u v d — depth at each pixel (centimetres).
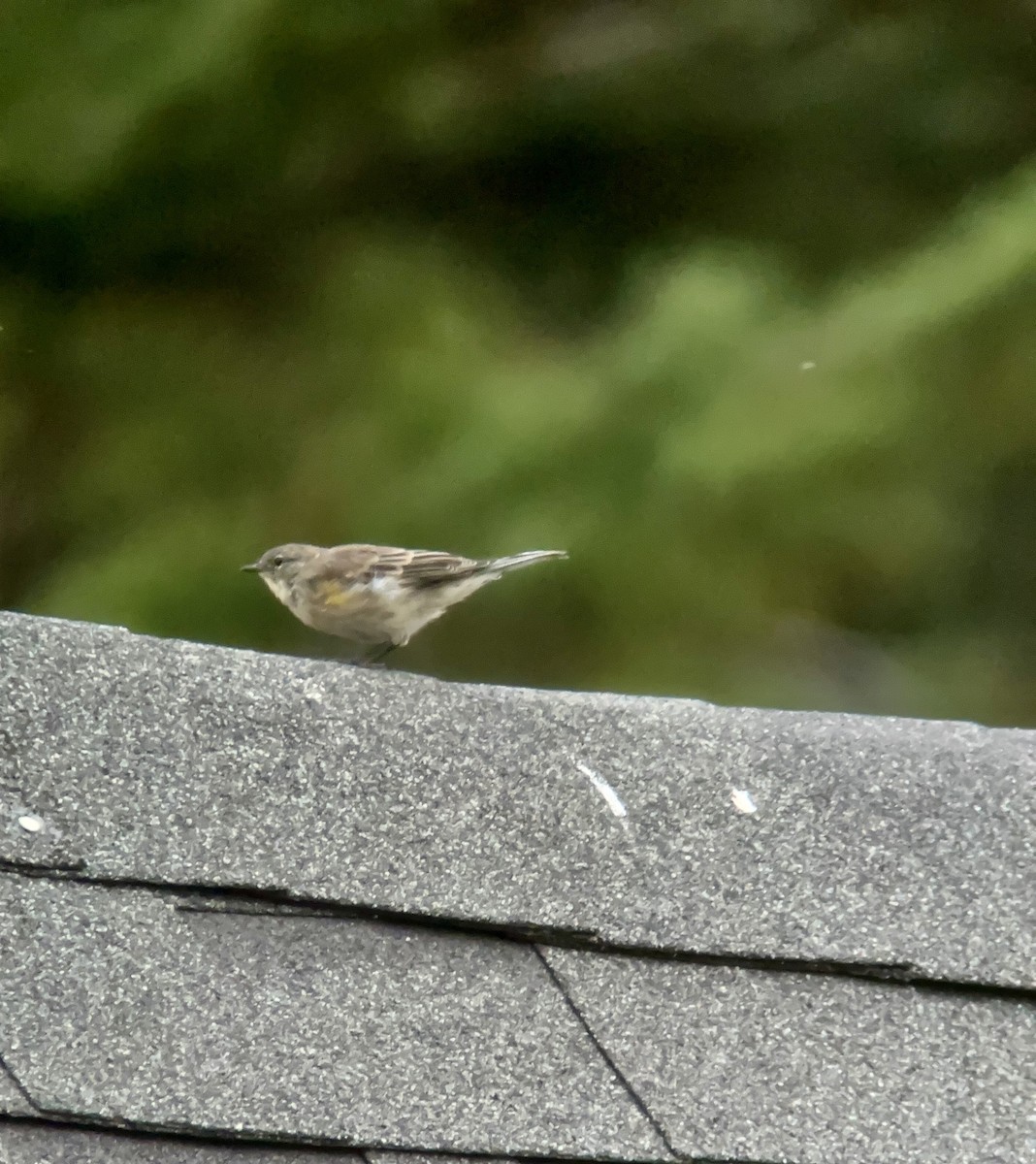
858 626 1477
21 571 1520
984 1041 475
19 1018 461
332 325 1568
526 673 1389
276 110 1567
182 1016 465
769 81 1689
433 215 1703
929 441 1316
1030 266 1290
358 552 773
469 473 1346
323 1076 461
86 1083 454
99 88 1540
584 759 511
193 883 482
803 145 1719
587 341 1472
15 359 1595
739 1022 475
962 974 482
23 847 482
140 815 489
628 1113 461
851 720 533
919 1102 466
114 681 508
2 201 1577
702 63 1670
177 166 1578
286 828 491
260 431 1515
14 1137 447
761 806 505
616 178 1722
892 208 1684
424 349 1498
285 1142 452
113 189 1577
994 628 1481
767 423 1302
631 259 1650
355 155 1642
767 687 1376
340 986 473
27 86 1546
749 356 1336
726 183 1722
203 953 474
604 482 1327
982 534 1441
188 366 1583
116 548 1452
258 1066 460
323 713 511
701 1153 457
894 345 1312
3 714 499
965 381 1314
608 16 1666
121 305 1652
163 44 1534
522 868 491
